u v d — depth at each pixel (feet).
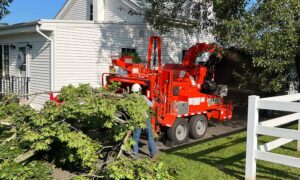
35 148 16.94
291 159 19.02
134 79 29.73
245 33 32.09
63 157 18.81
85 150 17.07
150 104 24.94
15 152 16.30
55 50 43.11
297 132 18.67
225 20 33.24
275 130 19.44
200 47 36.55
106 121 17.87
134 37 50.72
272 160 19.61
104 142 19.62
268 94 47.26
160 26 44.70
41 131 16.83
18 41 49.85
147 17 46.39
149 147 25.38
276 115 48.26
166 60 54.70
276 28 31.45
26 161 17.29
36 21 41.45
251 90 48.32
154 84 29.14
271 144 22.68
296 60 38.37
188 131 32.04
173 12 43.16
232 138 33.27
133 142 18.76
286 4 30.42
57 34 43.14
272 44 31.55
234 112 50.06
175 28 50.29
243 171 22.70
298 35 32.96
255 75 39.09
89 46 46.03
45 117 17.10
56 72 43.39
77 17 68.90
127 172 15.51
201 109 33.71
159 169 16.33
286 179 21.20
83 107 16.65
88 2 65.92
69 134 16.75
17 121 17.97
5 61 53.72
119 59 31.65
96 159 18.03
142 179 15.44
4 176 14.25
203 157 26.16
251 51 33.60
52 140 17.76
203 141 32.04
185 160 24.95
